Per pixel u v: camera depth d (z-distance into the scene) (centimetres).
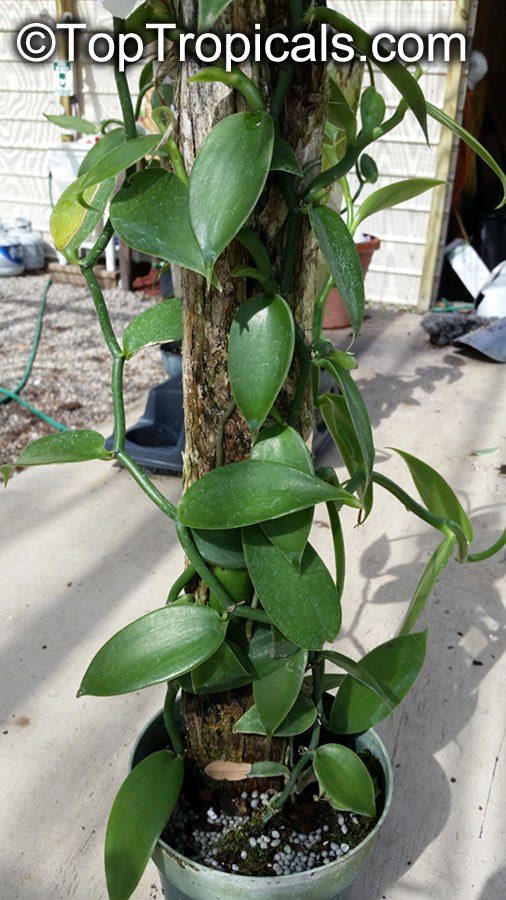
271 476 53
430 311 267
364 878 82
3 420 188
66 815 89
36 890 81
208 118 49
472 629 117
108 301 280
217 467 59
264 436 57
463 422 183
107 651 59
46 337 246
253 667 63
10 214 321
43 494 153
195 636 58
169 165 68
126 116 52
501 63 322
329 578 57
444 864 83
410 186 64
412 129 248
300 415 64
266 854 67
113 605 121
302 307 59
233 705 68
